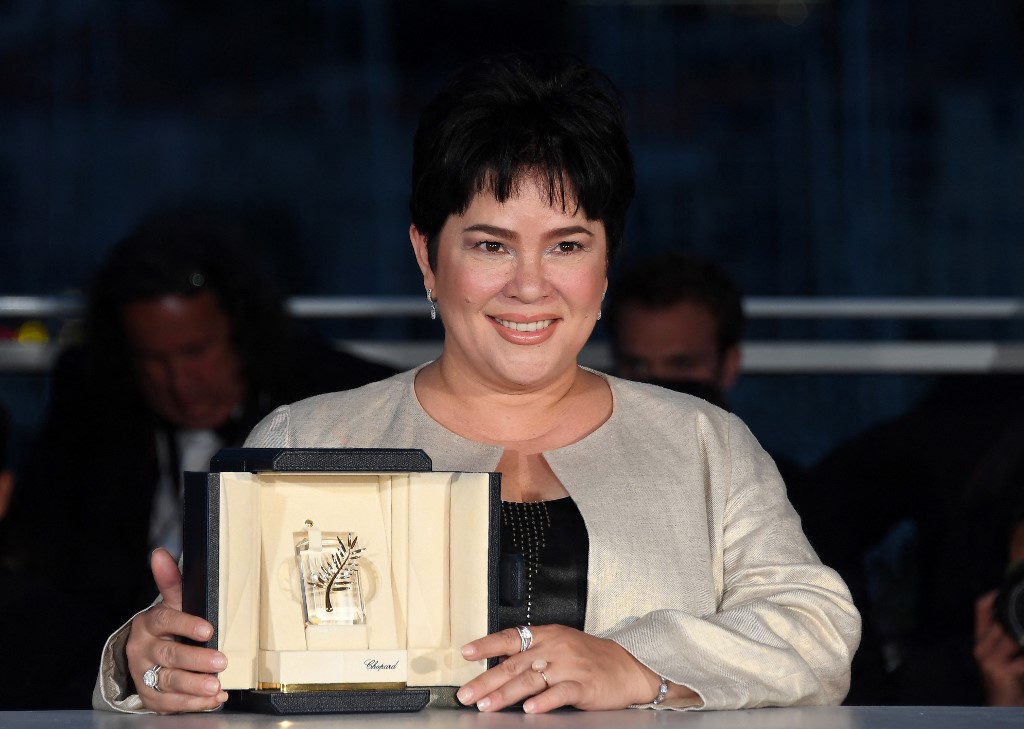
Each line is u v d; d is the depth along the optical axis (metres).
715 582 7.68
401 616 6.71
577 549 7.46
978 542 11.34
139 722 6.32
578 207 7.36
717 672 6.87
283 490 6.68
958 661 10.94
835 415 15.41
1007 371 12.71
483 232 7.38
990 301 13.06
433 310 8.23
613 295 12.73
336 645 6.57
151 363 12.63
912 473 12.21
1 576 11.03
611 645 6.83
